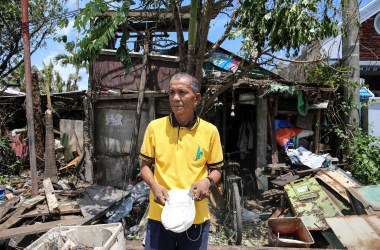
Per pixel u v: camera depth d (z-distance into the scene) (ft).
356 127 24.17
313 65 26.35
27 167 30.01
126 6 14.97
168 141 6.96
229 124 28.09
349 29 24.26
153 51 26.48
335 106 25.54
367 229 14.03
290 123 26.50
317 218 17.48
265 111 24.54
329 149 26.48
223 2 18.84
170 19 24.54
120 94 23.43
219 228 18.03
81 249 9.89
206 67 27.63
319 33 16.31
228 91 24.58
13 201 18.35
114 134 24.02
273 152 24.41
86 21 14.94
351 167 23.21
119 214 17.60
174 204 6.44
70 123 28.02
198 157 6.93
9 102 35.27
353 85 24.12
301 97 23.73
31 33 37.55
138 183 20.22
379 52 30.40
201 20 19.16
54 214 16.85
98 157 23.91
